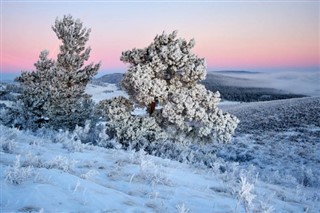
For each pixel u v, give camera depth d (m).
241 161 27.69
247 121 51.94
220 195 8.75
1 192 4.86
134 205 5.95
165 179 9.14
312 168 24.31
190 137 20.28
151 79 19.92
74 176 6.80
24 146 10.16
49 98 22.09
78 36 25.78
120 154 12.73
